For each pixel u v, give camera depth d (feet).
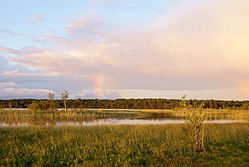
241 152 52.65
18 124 127.85
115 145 57.00
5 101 328.29
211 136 68.64
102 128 86.84
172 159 46.91
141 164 44.04
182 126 91.20
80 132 75.82
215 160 46.75
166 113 294.25
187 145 56.95
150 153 51.49
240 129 81.71
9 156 47.39
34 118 170.09
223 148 55.83
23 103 392.27
